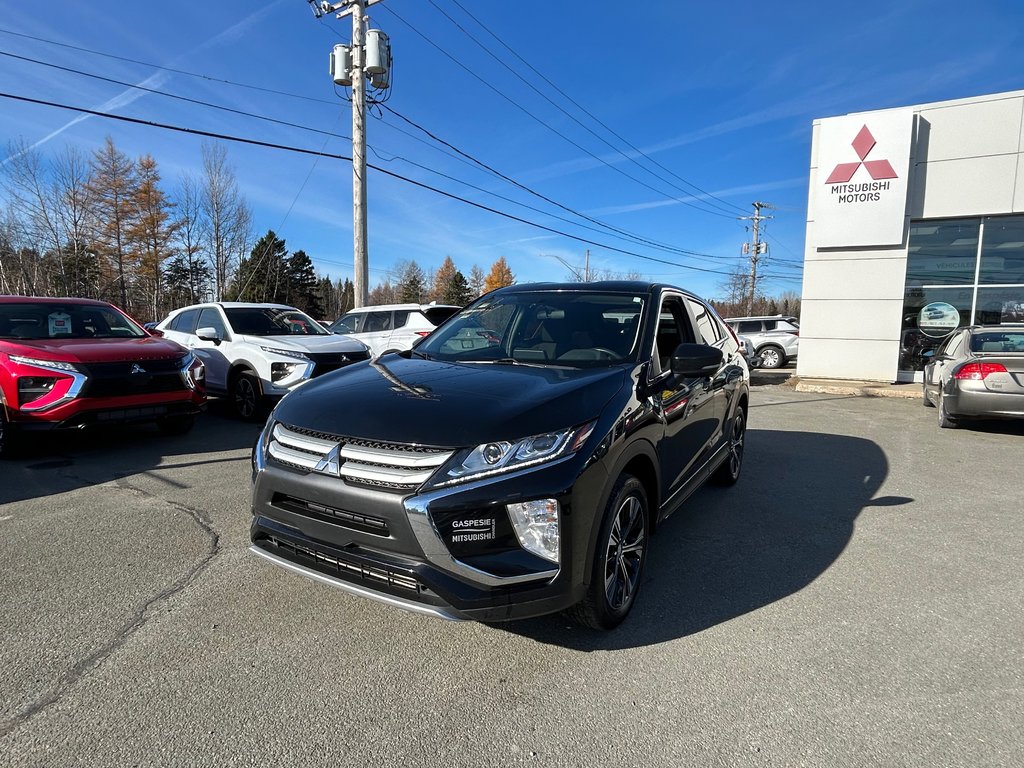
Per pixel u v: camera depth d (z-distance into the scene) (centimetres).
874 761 205
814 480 566
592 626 280
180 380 649
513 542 237
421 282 8669
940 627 297
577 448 251
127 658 259
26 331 655
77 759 200
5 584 326
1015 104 1138
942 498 510
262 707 229
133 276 4391
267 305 950
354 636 280
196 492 492
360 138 1418
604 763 204
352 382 307
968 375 757
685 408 371
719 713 230
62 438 710
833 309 1315
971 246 1222
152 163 4331
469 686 245
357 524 247
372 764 202
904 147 1209
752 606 317
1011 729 221
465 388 285
